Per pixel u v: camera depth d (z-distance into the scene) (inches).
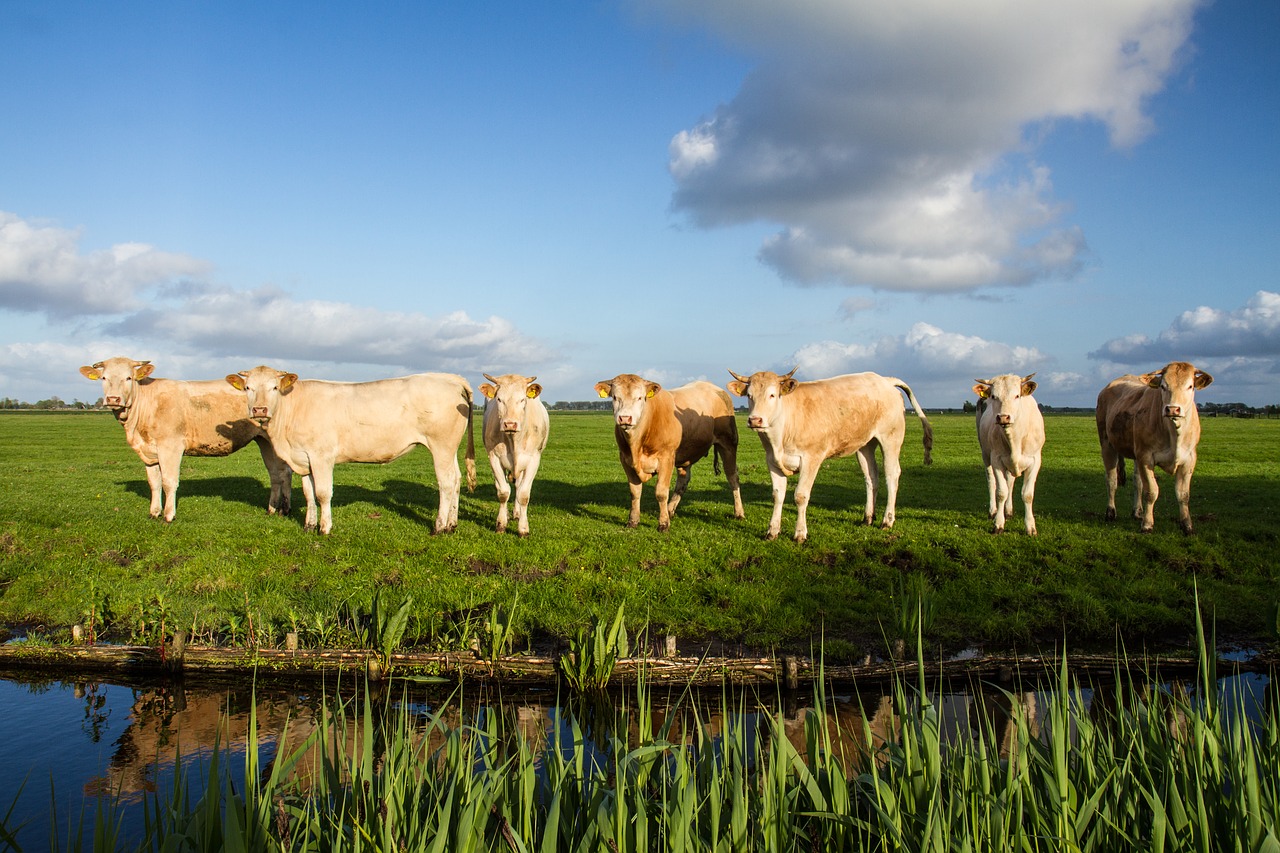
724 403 571.2
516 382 461.1
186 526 517.7
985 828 146.4
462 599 377.1
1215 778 155.9
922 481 797.2
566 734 267.9
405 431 488.7
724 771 167.9
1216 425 2025.1
